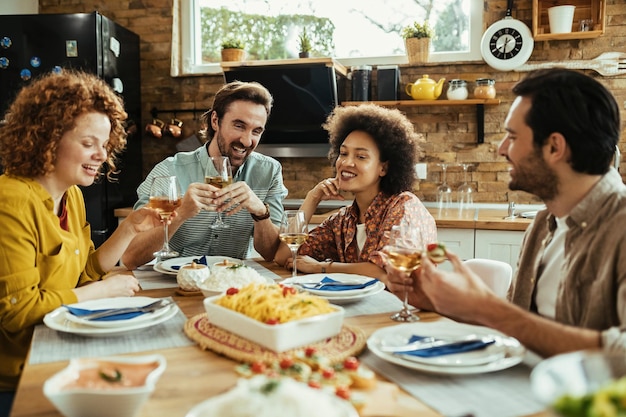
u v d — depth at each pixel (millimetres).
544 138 1244
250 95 2457
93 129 1648
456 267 1134
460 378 1035
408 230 1967
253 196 2168
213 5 4434
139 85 4363
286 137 4051
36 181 1662
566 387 661
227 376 1041
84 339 1258
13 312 1392
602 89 1226
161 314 1380
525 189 1344
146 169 4441
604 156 1228
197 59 4457
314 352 1065
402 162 2125
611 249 1194
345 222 2219
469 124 3994
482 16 3971
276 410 732
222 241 2498
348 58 4219
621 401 605
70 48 3719
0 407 1479
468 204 3814
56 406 841
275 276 1947
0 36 3756
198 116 4363
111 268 1904
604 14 3621
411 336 1217
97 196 3752
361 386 959
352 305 1565
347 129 2191
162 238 2061
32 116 1608
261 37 4402
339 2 4258
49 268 1586
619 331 1023
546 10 3795
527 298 1512
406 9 4160
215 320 1293
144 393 830
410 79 4070
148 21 4367
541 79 1260
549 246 1471
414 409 909
